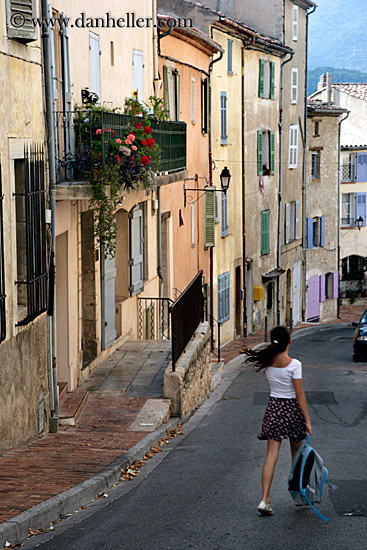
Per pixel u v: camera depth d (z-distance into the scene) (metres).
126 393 16.53
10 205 11.49
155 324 25.38
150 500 9.87
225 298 37.12
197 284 20.97
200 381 19.31
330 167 53.72
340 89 62.38
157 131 21.06
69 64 16.11
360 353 29.89
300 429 9.01
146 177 18.22
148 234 24.06
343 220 58.66
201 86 32.22
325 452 12.80
